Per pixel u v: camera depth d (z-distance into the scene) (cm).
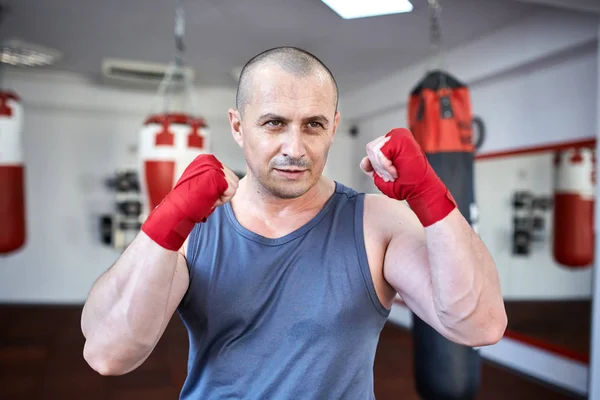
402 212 86
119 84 443
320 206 85
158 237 69
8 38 333
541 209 312
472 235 71
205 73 423
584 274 287
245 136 77
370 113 461
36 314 443
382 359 340
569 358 282
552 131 295
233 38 326
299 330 78
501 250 338
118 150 487
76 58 384
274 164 74
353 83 448
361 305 79
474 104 358
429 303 76
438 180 70
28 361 322
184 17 289
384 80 431
